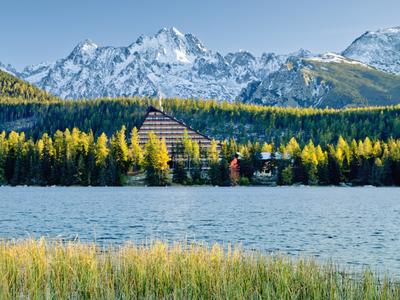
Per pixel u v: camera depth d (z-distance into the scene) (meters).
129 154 170.88
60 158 166.00
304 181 173.62
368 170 173.12
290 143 185.75
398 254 36.16
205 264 22.83
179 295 20.47
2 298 19.52
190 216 65.69
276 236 46.06
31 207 80.06
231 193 128.88
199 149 188.00
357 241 43.00
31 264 22.78
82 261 23.30
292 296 19.86
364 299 19.69
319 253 36.53
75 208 78.44
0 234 46.44
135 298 20.58
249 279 21.64
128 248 26.25
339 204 88.81
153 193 126.75
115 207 80.69
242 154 176.00
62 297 20.20
